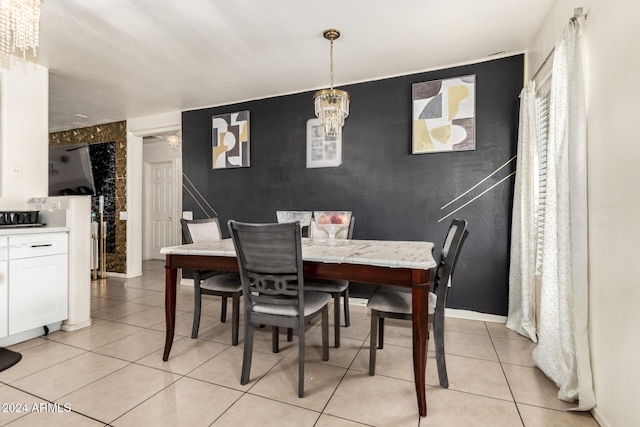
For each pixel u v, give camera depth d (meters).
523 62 2.84
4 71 2.79
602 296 1.52
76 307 2.72
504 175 2.92
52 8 2.13
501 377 1.96
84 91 3.67
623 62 1.36
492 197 2.96
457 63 3.03
